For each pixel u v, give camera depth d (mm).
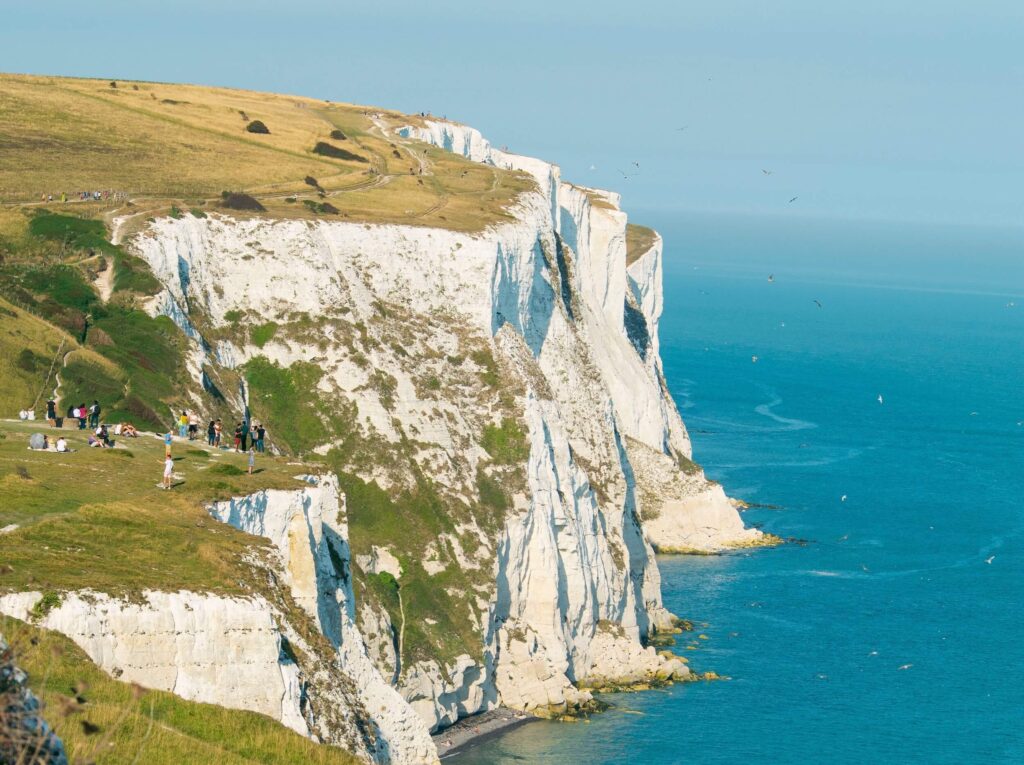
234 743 168375
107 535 199625
